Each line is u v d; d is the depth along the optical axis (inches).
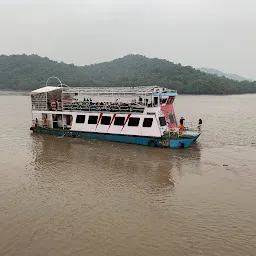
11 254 540.1
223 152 1205.7
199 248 557.0
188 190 821.2
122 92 1357.0
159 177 920.3
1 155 1176.2
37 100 1606.8
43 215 680.4
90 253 542.9
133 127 1302.9
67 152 1209.4
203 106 3678.6
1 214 684.7
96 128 1401.3
